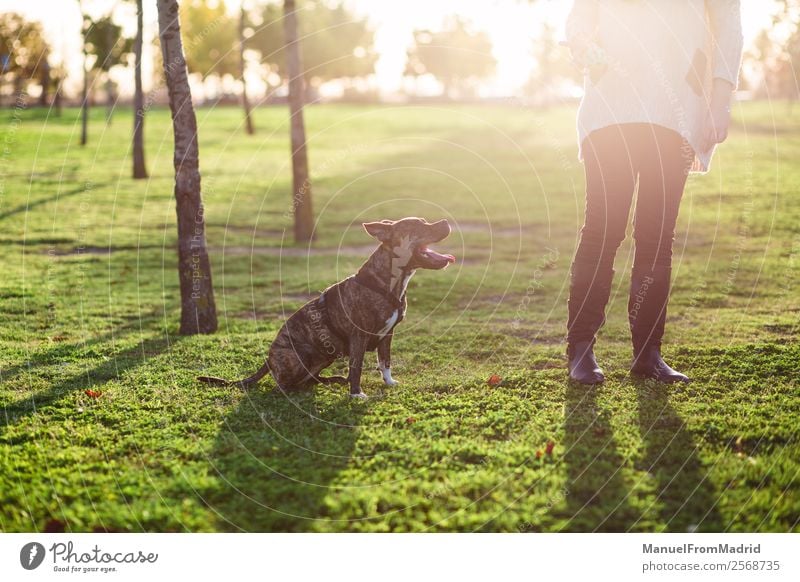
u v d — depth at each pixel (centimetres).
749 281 977
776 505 362
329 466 421
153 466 425
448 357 666
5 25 4175
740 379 553
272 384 584
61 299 953
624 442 437
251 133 3847
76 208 1878
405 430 473
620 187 535
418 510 372
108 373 616
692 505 366
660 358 564
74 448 450
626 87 521
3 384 585
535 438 450
